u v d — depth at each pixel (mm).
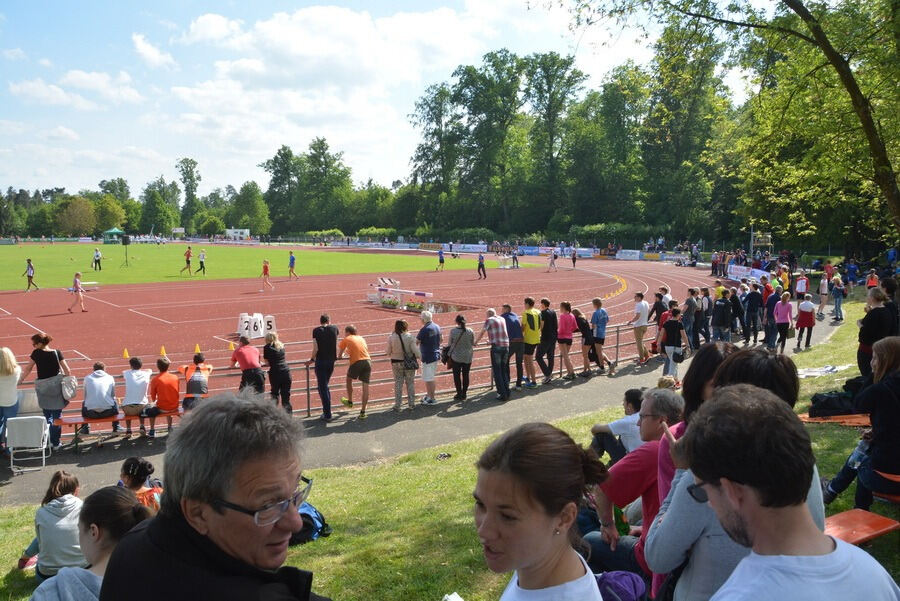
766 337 20016
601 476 2162
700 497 2301
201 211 185750
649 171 85812
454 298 35469
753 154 14648
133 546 1883
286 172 150500
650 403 4203
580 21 12516
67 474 6602
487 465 2014
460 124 102312
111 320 27359
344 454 11586
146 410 12445
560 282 45438
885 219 21844
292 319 27781
